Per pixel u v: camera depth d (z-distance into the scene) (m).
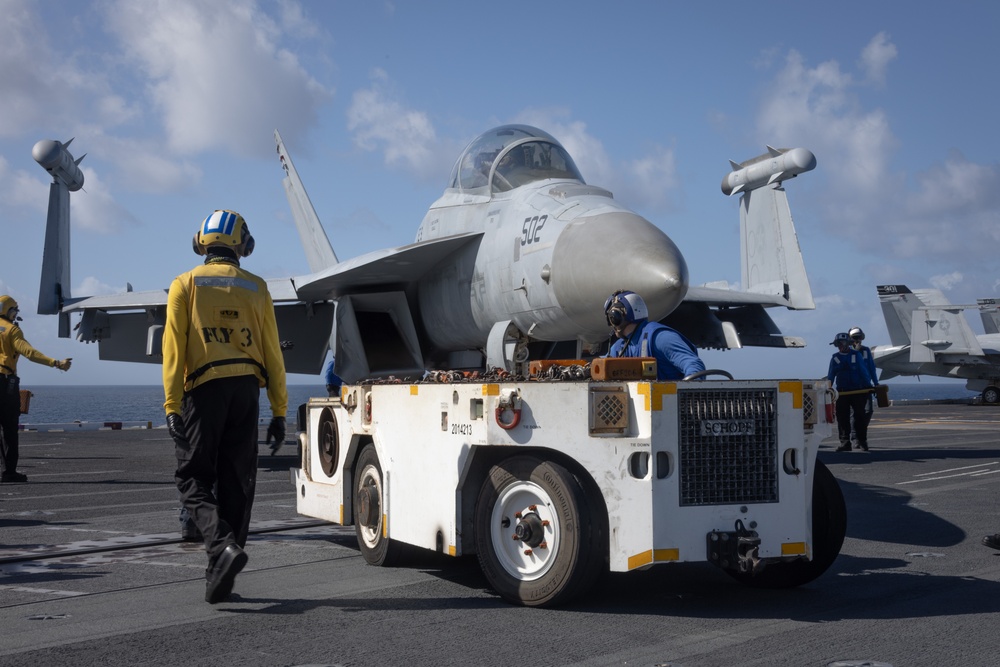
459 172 10.74
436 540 5.02
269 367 5.00
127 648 3.81
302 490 6.81
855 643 3.87
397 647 3.82
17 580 5.34
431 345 11.38
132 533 7.20
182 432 4.70
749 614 4.45
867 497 9.45
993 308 40.28
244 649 3.80
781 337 15.10
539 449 4.72
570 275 7.90
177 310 4.70
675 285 7.15
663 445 4.32
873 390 15.27
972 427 23.55
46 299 16.34
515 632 4.08
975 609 4.55
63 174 16.47
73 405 159.62
